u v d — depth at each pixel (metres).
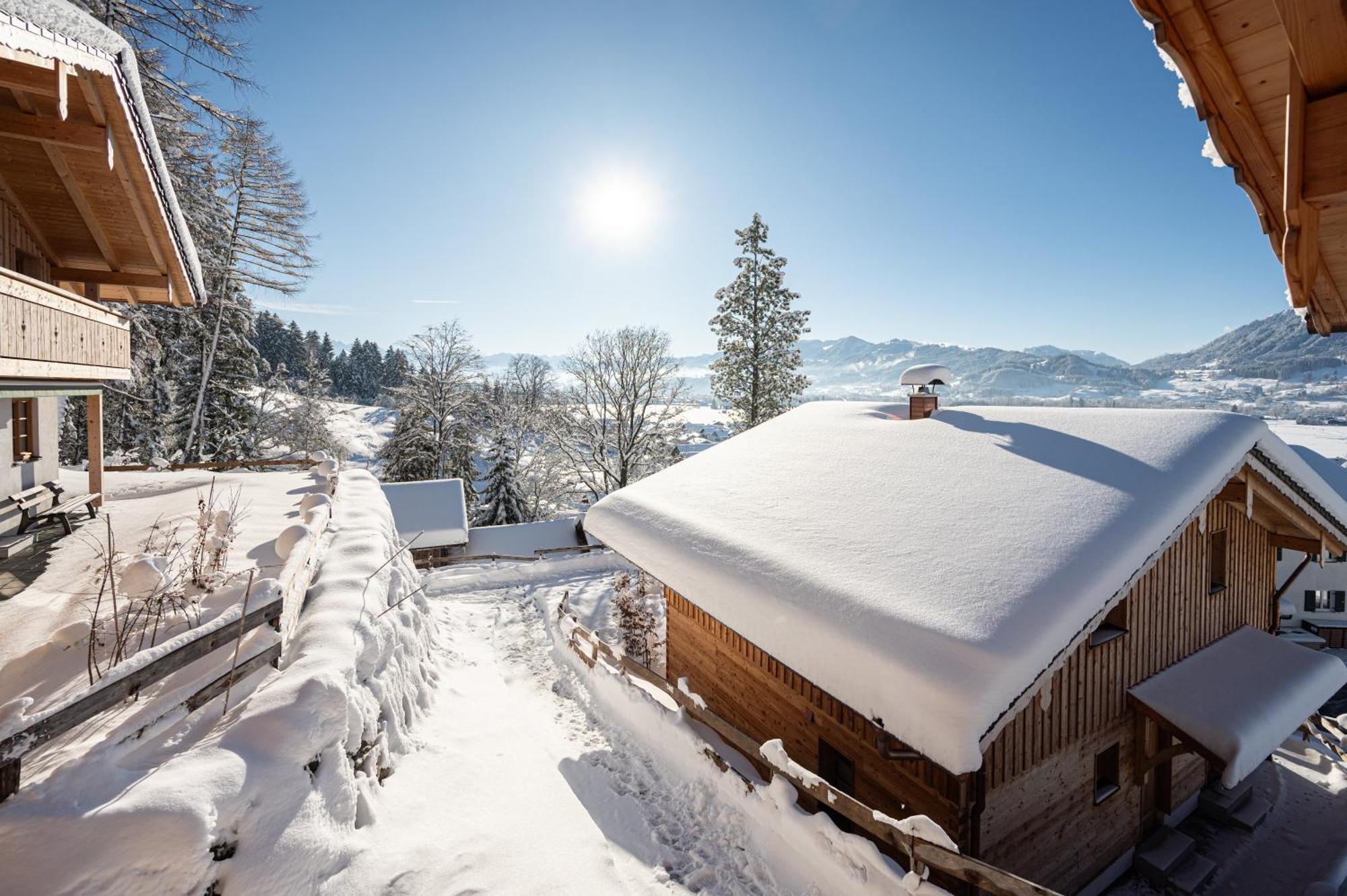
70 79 6.19
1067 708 6.69
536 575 19.19
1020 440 8.42
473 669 10.37
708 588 7.50
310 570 7.20
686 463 12.33
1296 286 2.47
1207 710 7.14
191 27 13.95
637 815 6.35
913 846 4.44
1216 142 2.41
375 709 5.97
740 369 28.48
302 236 23.95
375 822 5.00
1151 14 2.14
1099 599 5.34
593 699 9.51
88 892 3.27
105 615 5.62
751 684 8.51
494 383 45.50
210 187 20.92
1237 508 9.34
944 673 4.77
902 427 10.38
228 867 3.72
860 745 6.61
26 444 8.52
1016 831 6.17
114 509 10.20
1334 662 8.30
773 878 5.39
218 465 16.92
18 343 5.86
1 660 4.86
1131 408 8.30
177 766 3.89
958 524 6.73
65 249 9.45
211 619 5.15
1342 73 1.97
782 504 8.71
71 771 3.70
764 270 28.33
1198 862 7.91
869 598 5.86
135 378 19.48
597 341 32.06
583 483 36.84
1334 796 9.63
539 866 5.05
